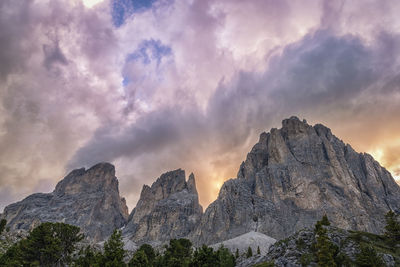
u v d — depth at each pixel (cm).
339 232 10206
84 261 9100
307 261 8756
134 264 9456
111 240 8681
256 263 11394
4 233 14562
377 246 9112
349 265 7962
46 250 9019
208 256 9588
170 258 11125
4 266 8662
